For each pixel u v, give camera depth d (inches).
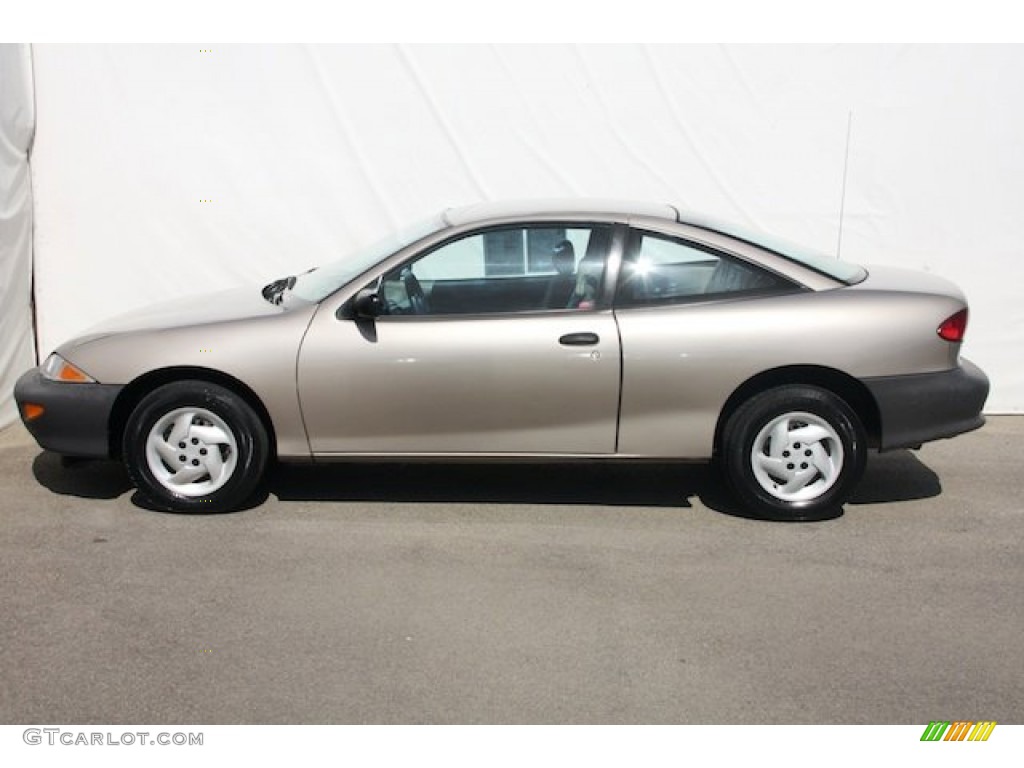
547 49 253.8
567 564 171.2
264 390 182.2
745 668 139.2
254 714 128.7
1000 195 253.1
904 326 178.5
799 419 183.6
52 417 187.2
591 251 181.8
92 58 254.8
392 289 183.3
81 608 155.0
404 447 185.2
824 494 185.9
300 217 263.9
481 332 179.3
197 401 184.5
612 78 254.7
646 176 259.3
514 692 133.4
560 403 180.7
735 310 178.9
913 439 183.0
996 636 148.1
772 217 259.4
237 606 155.9
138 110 257.9
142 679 136.1
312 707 130.1
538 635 147.5
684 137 256.7
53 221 262.4
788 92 252.5
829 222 258.5
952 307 181.2
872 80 250.4
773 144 255.6
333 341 180.9
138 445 187.2
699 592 161.0
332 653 142.6
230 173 261.6
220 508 190.4
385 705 130.6
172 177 261.6
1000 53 246.1
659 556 174.4
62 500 199.0
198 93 257.6
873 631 149.3
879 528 187.2
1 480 210.2
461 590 161.3
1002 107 248.7
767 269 181.6
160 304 213.0
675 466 219.5
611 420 181.6
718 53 251.9
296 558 172.7
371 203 263.0
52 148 259.0
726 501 199.8
